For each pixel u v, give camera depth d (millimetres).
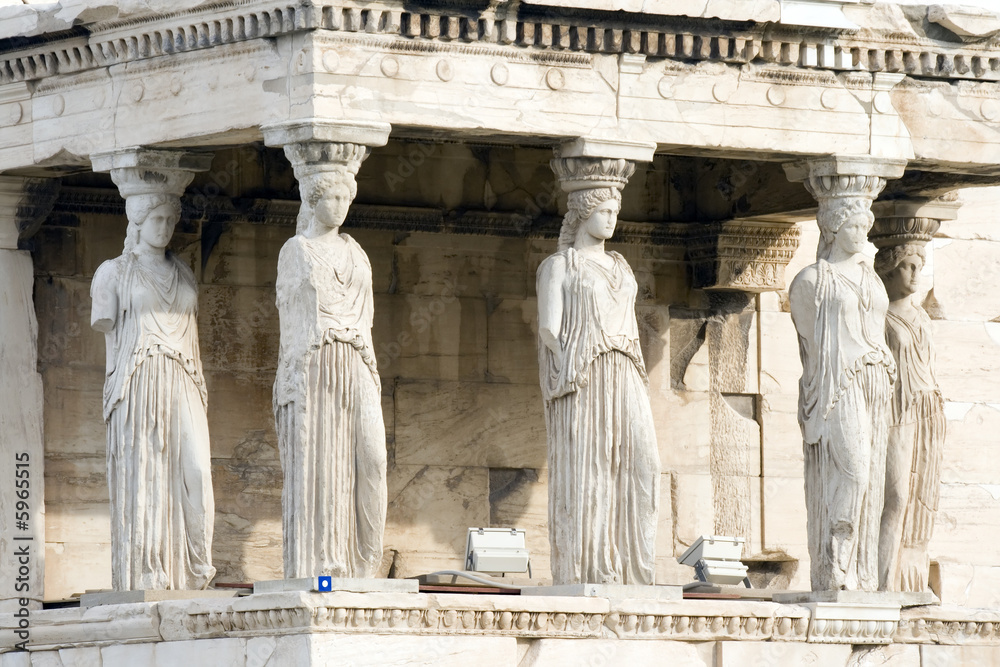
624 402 34625
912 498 40062
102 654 34969
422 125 33750
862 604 35906
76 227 39562
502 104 34250
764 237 42438
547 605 33594
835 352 36031
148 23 34812
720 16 35094
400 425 40906
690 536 42562
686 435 42688
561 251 34969
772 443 43188
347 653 32281
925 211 40375
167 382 35250
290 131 33281
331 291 33469
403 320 41125
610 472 34531
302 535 33281
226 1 33719
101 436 39625
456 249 41531
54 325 39312
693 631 34719
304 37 33250
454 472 41188
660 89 35250
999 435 44688
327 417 33344
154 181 35500
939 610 36844
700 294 42969
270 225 40625
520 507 41594
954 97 37094
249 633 32906
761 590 37844
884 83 36562
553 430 34781
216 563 39781
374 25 33344
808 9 35688
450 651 33031
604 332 34562
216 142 34906
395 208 40875
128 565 35094
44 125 36719
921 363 40094
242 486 40156
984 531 44438
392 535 40688
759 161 39219
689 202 42812
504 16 34125
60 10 35625
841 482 35969
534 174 41875
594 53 34844
